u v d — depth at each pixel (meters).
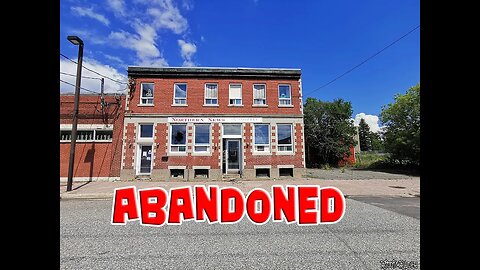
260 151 19.25
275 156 19.16
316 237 5.77
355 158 35.72
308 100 35.06
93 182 16.94
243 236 5.88
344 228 6.53
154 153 18.42
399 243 5.32
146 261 4.42
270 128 19.50
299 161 19.28
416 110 23.06
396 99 25.27
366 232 6.16
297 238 5.71
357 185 15.31
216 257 4.59
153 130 18.72
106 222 7.21
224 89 19.64
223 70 19.67
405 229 6.41
